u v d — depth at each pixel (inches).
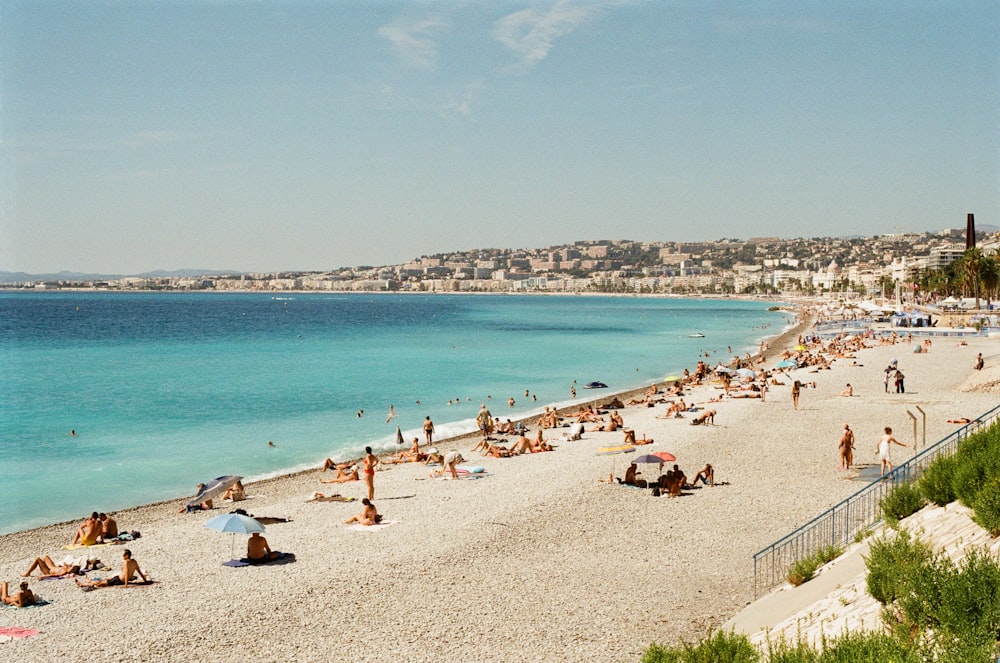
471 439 1790.1
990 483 553.9
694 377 2851.9
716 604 749.3
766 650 514.3
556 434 1787.6
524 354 4119.1
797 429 1669.5
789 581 729.0
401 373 3159.5
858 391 2271.2
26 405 2276.1
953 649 366.3
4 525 1151.0
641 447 1524.4
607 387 2731.3
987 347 3548.2
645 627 703.1
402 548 949.8
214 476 1446.9
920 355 3248.0
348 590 813.9
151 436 1824.6
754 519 1020.5
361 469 1466.5
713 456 1423.5
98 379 2906.0
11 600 795.4
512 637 691.4
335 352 4175.7
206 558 936.3
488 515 1084.5
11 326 6407.5
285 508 1177.4
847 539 820.6
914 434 1481.3
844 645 400.8
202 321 7470.5
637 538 962.7
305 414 2148.1
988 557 426.0
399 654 664.4
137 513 1189.7
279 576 861.2
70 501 1279.5
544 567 869.8
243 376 3019.2
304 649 679.7
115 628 730.2
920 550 514.3
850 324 6161.4
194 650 682.2
